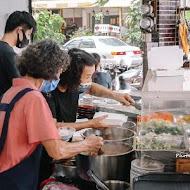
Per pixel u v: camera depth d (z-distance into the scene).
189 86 1.74
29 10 4.69
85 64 1.97
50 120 1.40
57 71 1.48
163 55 2.15
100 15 10.48
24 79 1.47
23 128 1.39
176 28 4.05
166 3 3.97
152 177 1.27
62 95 2.07
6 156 1.41
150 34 3.97
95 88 2.49
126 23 9.68
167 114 1.62
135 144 1.45
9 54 2.59
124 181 1.46
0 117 1.41
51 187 1.48
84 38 9.23
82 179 1.49
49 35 6.50
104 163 1.43
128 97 2.44
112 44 9.13
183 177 1.27
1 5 4.16
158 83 1.81
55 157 1.39
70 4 9.82
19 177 1.43
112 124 1.93
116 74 4.25
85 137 1.70
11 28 2.70
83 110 2.49
